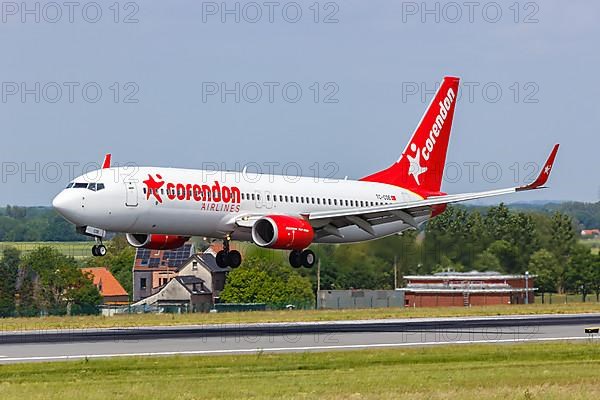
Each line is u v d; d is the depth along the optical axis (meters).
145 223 183.50
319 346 141.75
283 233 191.00
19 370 112.88
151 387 97.31
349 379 103.94
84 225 179.12
